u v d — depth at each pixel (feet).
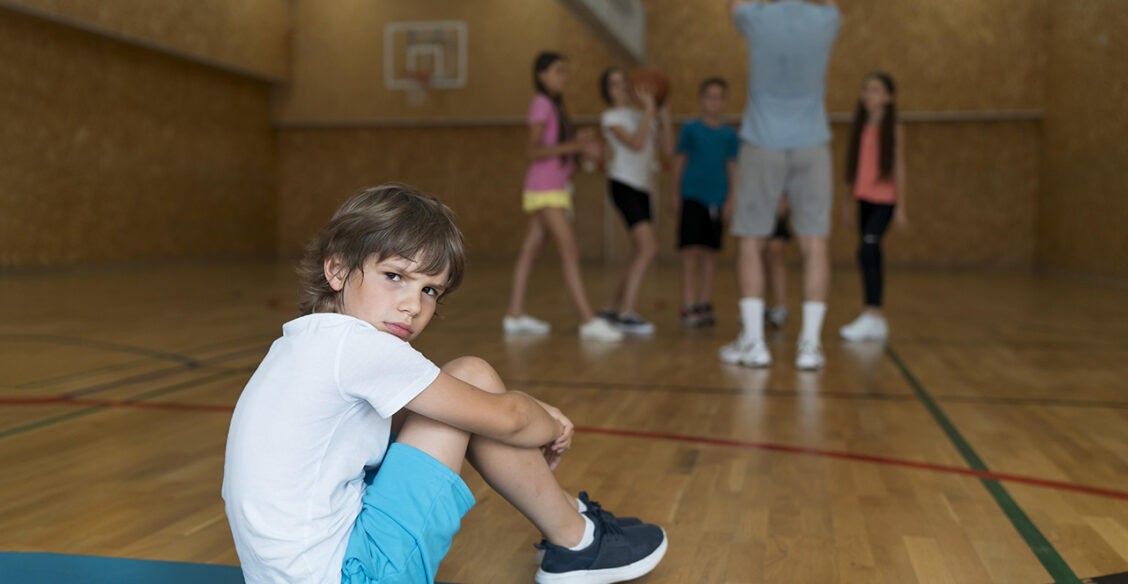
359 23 37.19
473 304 18.97
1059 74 30.68
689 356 11.92
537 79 13.51
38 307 17.38
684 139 15.30
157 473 6.28
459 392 3.43
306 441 3.22
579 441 7.36
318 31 37.50
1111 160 25.40
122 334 13.53
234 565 4.59
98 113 29.07
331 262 3.39
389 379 3.27
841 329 14.94
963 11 32.96
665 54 34.60
